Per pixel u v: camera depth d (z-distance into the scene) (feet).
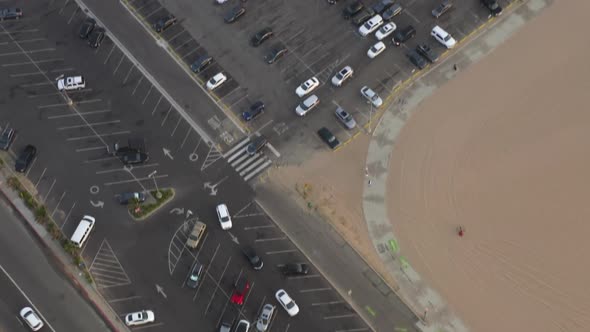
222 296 299.58
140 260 307.78
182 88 354.13
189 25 374.63
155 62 362.53
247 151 334.24
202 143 337.52
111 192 324.19
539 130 338.95
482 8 376.27
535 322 291.38
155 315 295.48
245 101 350.02
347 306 297.33
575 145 334.24
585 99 347.56
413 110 345.51
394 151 334.24
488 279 301.84
